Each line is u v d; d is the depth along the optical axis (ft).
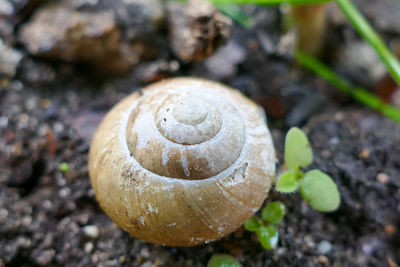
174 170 0.28
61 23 0.40
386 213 0.35
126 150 0.29
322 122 0.39
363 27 0.36
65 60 0.41
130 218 0.28
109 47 0.40
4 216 0.35
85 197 0.36
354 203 0.35
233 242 0.33
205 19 0.34
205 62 0.41
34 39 0.40
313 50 0.44
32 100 0.40
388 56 0.36
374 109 0.41
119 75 0.42
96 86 0.42
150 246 0.34
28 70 0.40
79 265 0.34
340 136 0.38
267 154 0.30
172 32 0.41
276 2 0.37
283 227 0.35
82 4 0.40
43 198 0.36
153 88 0.31
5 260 0.33
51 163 0.37
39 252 0.34
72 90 0.41
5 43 0.40
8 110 0.39
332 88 0.43
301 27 0.42
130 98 0.31
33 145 0.38
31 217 0.35
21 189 0.36
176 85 0.31
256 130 0.30
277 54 0.42
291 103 0.41
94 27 0.39
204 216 0.28
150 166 0.28
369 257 0.34
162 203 0.28
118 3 0.40
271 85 0.41
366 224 0.35
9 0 0.40
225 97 0.31
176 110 0.28
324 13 0.41
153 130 0.28
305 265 0.34
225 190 0.28
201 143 0.28
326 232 0.35
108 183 0.29
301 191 0.31
